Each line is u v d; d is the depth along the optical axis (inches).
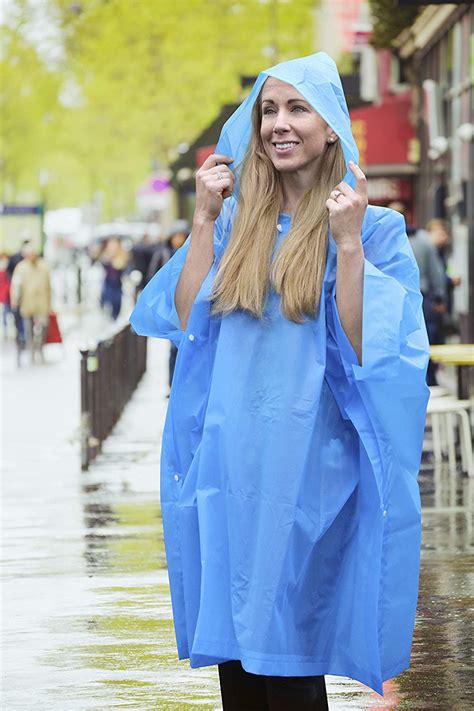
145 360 1362.0
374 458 251.4
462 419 671.8
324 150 261.3
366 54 1642.5
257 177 263.1
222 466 254.8
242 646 250.8
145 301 269.3
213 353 264.1
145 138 2677.2
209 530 255.3
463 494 619.8
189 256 265.1
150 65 2440.9
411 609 257.4
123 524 558.6
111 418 876.6
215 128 1820.9
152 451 784.3
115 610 416.2
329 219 254.7
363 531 255.8
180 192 2182.6
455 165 1187.3
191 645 264.1
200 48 2386.8
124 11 2420.0
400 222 261.3
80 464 731.4
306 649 255.8
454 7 1141.7
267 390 253.9
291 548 252.4
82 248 4229.8
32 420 946.1
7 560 489.4
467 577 457.4
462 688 340.2
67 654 369.7
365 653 254.5
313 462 254.2
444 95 1239.5
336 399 256.4
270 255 258.2
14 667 358.3
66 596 434.3
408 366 250.7
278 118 258.2
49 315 1519.4
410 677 349.4
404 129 1424.7
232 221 267.4
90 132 3206.2
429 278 908.0
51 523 561.3
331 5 1993.1
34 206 2193.7
